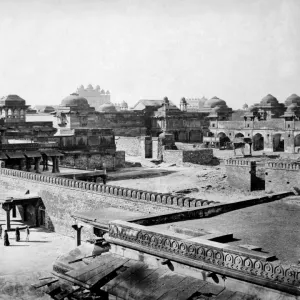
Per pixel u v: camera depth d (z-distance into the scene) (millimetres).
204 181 45781
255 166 40844
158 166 62219
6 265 23938
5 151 46375
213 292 10312
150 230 12234
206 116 94375
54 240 29797
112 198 27250
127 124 88625
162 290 10852
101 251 15000
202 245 10875
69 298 13047
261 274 9742
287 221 15156
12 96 74000
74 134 60969
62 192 31906
